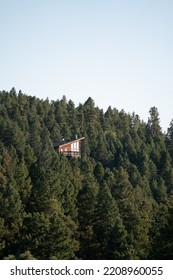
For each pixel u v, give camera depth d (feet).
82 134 470.39
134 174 321.93
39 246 151.43
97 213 194.70
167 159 408.05
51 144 384.27
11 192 182.70
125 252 152.15
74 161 315.78
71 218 191.31
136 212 187.21
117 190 230.07
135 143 476.95
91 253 183.21
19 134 380.78
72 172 278.67
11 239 169.17
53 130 456.86
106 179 275.18
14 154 316.40
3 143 370.53
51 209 190.19
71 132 493.77
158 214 198.70
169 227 152.97
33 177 237.86
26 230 162.20
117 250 155.53
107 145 436.35
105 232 185.16
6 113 482.28
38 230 155.22
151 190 325.83
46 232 152.46
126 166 362.94
